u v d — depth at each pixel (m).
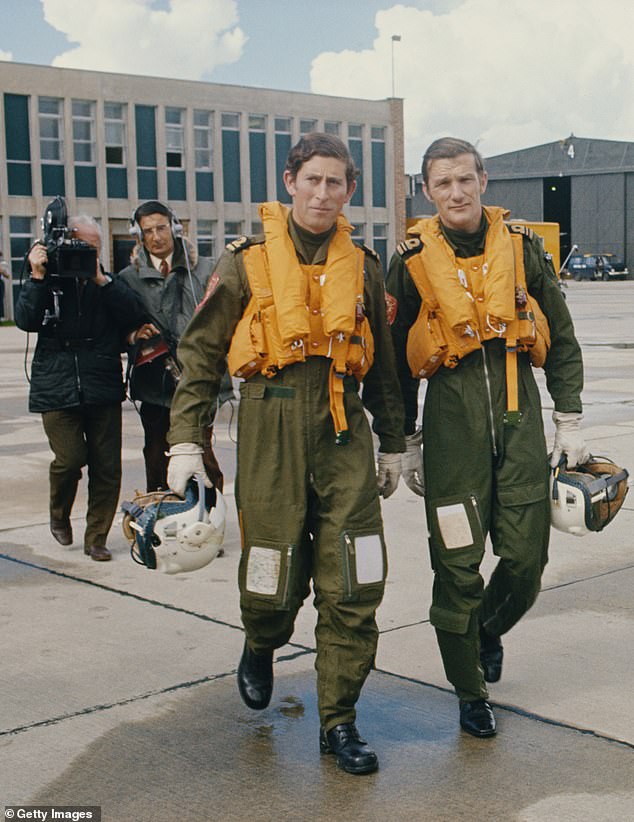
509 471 3.59
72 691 4.12
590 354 19.20
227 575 5.67
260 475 3.40
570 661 4.38
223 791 3.33
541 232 39.38
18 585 5.52
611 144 74.06
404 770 3.45
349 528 3.38
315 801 3.26
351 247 3.42
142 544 3.40
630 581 5.49
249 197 41.00
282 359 3.31
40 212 36.53
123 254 38.38
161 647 4.59
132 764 3.52
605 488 3.68
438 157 3.57
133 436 10.37
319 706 3.52
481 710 3.70
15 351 22.12
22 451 9.62
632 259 74.12
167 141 39.03
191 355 3.47
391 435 3.67
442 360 3.58
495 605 3.88
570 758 3.52
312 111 42.34
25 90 35.91
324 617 3.45
